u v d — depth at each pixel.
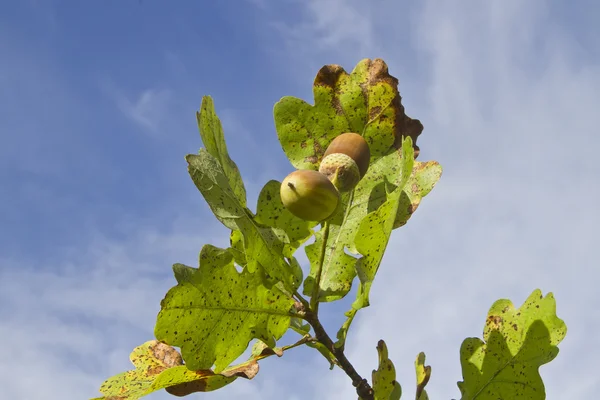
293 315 0.40
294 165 0.44
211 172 0.38
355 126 0.44
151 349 0.42
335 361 0.41
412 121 0.44
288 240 0.40
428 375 0.40
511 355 0.42
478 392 0.42
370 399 0.39
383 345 0.40
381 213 0.37
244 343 0.39
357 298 0.38
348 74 0.44
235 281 0.38
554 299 0.42
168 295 0.37
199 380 0.39
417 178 0.43
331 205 0.38
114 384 0.41
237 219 0.39
